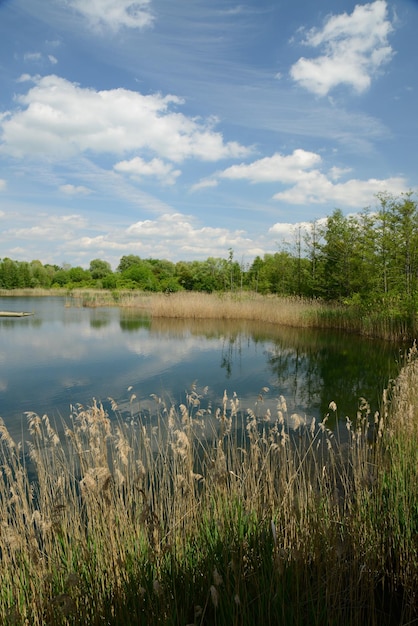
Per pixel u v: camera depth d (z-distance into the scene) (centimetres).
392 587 359
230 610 277
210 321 2727
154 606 285
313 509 365
